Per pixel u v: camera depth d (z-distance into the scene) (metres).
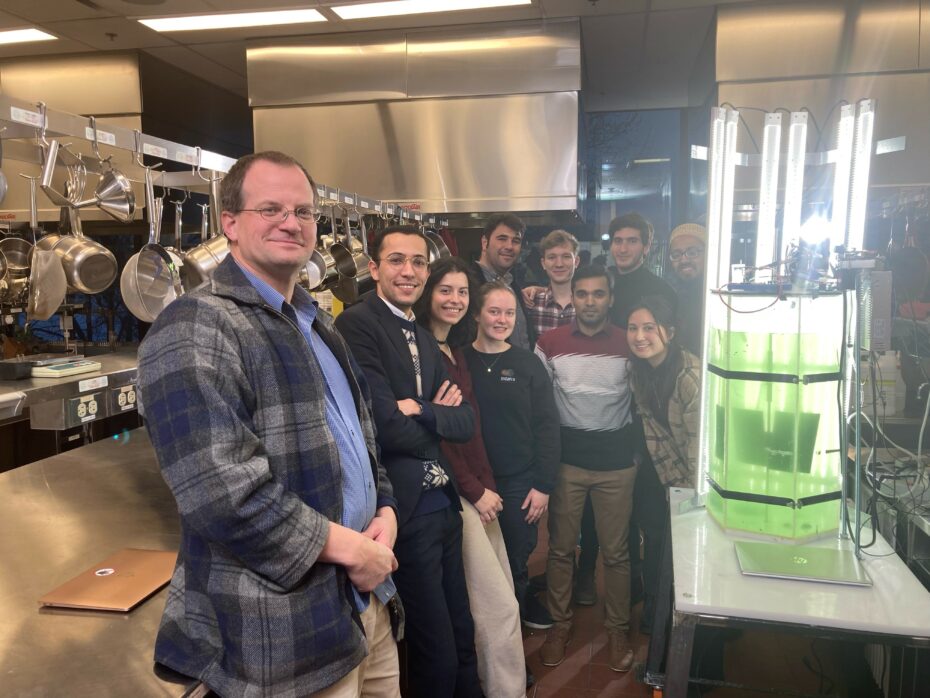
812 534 1.58
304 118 3.95
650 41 3.85
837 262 1.54
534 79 3.70
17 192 3.58
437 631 1.79
